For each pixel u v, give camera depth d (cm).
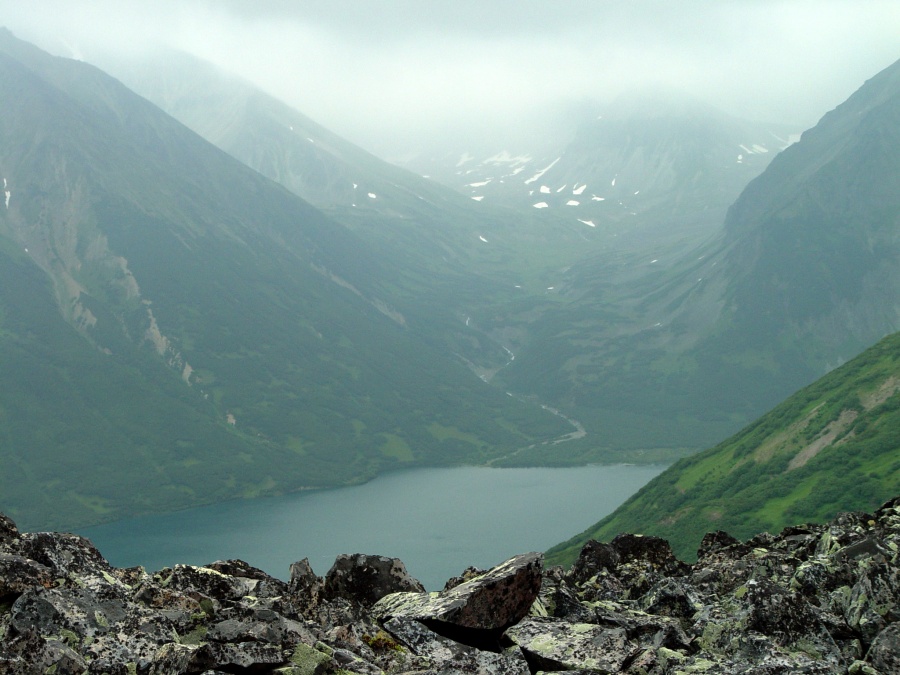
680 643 1864
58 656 1339
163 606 1603
